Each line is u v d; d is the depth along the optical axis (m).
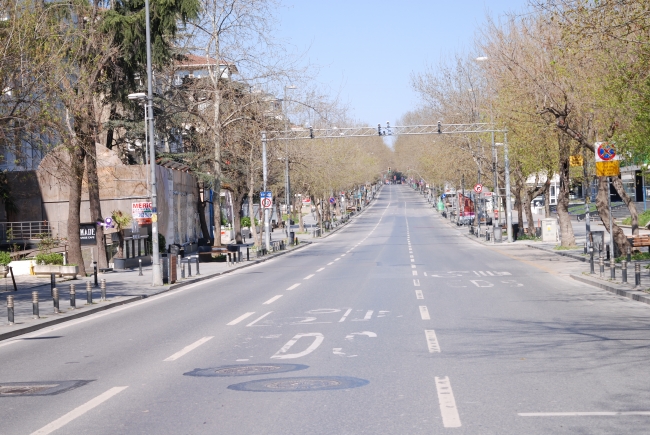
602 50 22.95
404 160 184.50
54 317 18.30
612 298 18.73
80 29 32.34
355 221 115.69
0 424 7.62
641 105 21.41
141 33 37.94
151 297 24.34
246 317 16.61
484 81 57.19
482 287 22.50
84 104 29.19
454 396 8.11
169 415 7.66
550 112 30.23
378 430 6.76
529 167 45.22
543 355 10.59
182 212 59.84
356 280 26.42
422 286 23.22
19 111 23.36
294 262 41.94
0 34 22.67
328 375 9.51
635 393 8.08
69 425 7.42
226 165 57.78
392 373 9.52
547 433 6.54
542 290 21.27
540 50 32.50
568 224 44.09
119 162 51.34
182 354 11.76
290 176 74.50
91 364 11.35
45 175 49.91
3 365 11.81
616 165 22.91
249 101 48.62
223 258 47.50
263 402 8.07
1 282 31.38
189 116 50.88
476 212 75.69
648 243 31.62
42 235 42.75
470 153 61.94
